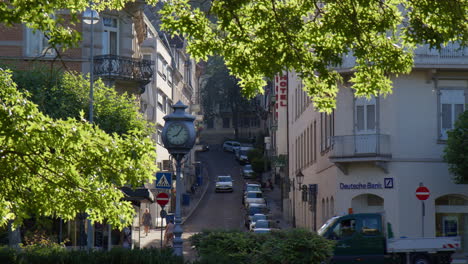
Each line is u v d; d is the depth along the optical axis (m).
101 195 16.33
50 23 15.52
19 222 16.66
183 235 59.56
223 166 145.38
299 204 71.81
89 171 15.57
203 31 18.80
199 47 18.81
